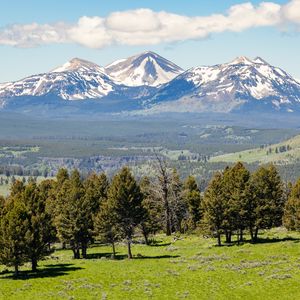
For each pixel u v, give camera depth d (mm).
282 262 91688
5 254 89000
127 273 89062
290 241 113438
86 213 110875
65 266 98062
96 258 110000
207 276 84875
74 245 111438
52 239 111000
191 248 114438
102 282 83375
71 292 77875
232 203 115312
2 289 80312
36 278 87688
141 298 74188
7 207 98438
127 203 106625
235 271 87375
